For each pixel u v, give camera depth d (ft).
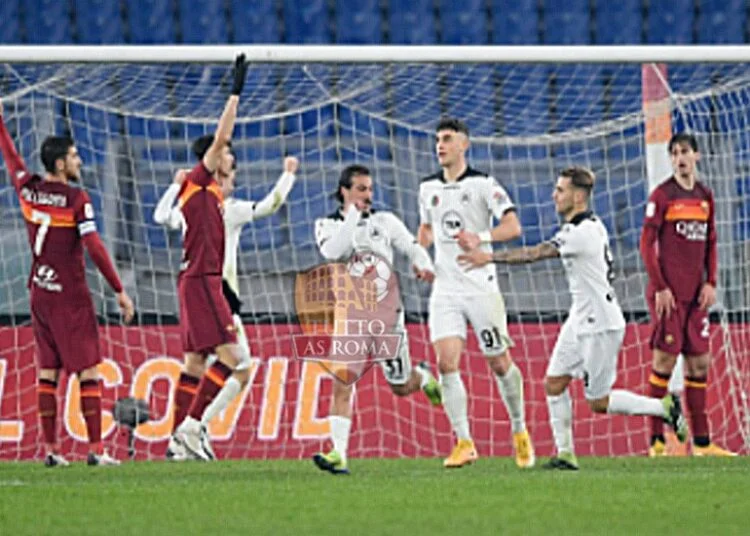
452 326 109.81
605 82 163.73
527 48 119.75
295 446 131.75
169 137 153.69
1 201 146.41
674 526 69.87
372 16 186.80
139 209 147.23
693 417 127.24
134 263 150.82
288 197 155.94
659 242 124.47
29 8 181.16
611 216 152.15
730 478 95.45
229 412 131.85
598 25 186.91
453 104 159.94
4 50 117.50
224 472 107.86
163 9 184.55
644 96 130.62
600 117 160.97
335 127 153.17
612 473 101.55
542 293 149.69
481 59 119.03
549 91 162.61
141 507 78.38
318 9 186.39
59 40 181.68
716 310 142.10
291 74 154.92
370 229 107.24
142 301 150.20
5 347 132.87
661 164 130.41
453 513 75.25
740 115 144.05
